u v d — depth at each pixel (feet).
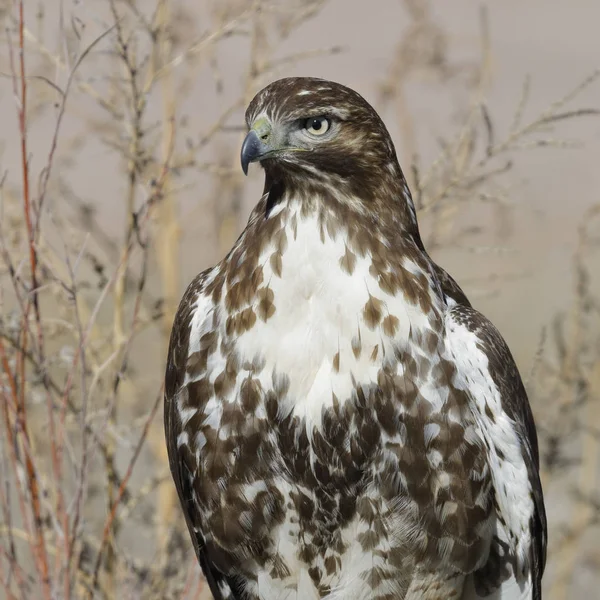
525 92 39.34
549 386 43.57
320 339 29.60
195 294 31.65
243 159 30.12
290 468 30.30
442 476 30.17
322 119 29.94
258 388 29.91
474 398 30.22
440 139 45.57
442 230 40.70
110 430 36.35
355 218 30.01
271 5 42.24
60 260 39.78
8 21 38.88
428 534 30.66
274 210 30.48
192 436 30.81
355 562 31.27
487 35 44.01
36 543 33.81
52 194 41.27
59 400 38.17
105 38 37.86
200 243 45.42
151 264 43.91
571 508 49.52
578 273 44.21
